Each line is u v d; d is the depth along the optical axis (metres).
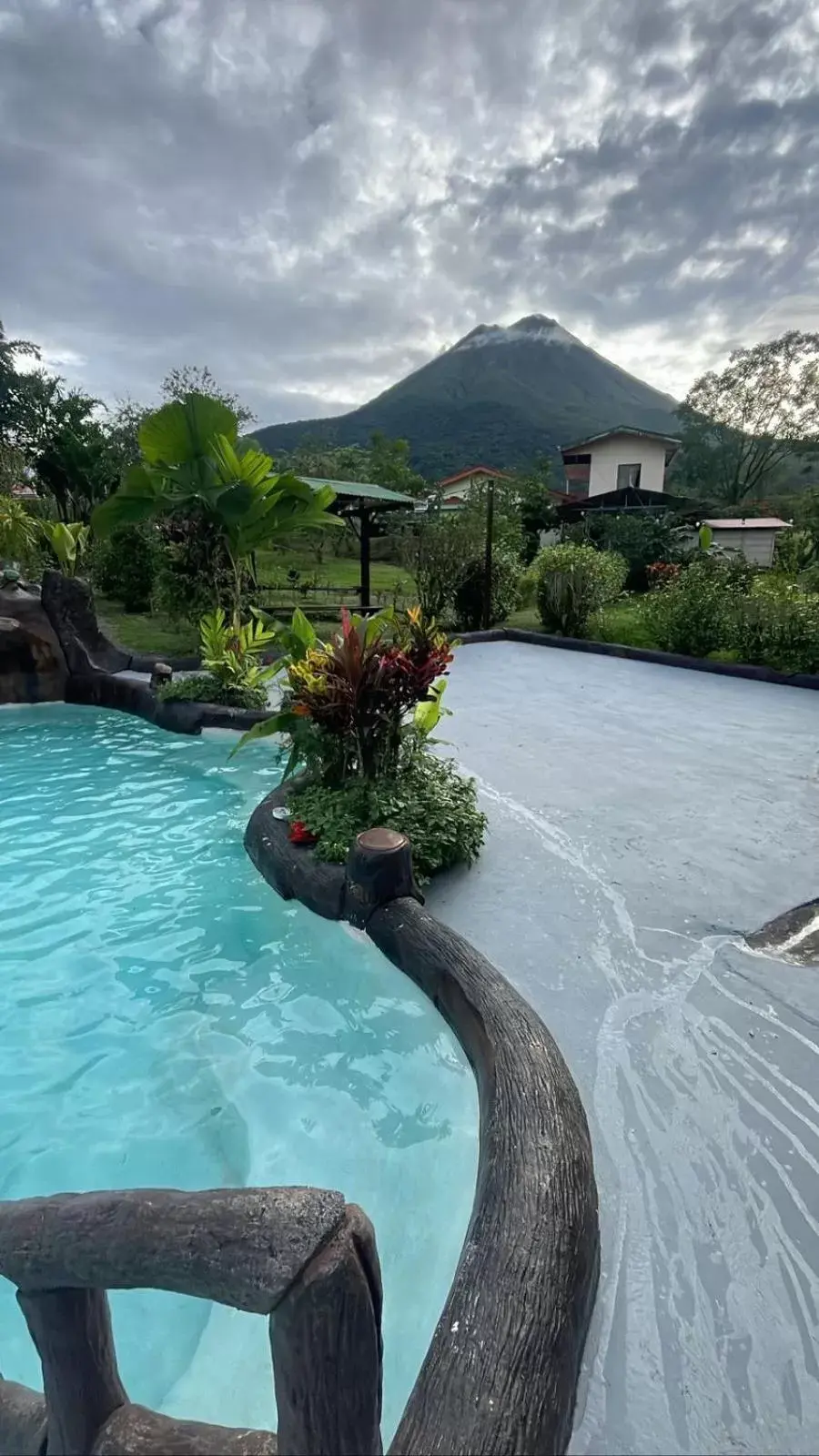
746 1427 1.38
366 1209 2.07
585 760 5.56
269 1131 2.41
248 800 5.43
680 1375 1.47
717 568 11.11
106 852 4.57
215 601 9.37
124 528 11.98
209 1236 0.82
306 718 4.07
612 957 2.94
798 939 3.06
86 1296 0.97
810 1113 2.13
